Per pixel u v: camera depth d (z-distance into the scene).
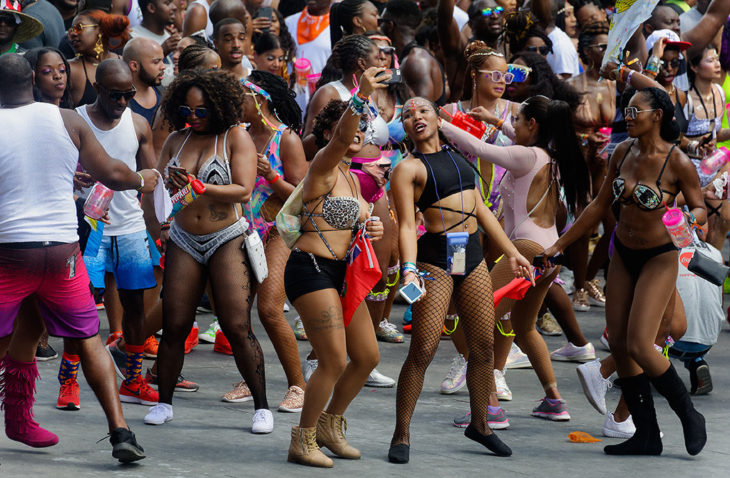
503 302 15.88
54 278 12.15
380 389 17.66
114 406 12.40
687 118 23.72
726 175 21.53
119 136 16.11
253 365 14.53
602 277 28.16
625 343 14.20
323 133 13.56
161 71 19.94
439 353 20.52
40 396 15.82
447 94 25.86
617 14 16.06
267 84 16.81
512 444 14.46
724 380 18.72
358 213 12.94
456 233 13.57
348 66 18.91
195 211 14.42
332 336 12.73
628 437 14.88
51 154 12.12
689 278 17.36
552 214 16.33
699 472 13.25
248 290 14.59
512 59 21.47
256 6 27.23
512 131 18.05
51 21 23.58
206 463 12.79
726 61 25.59
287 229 12.91
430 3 31.83
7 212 11.99
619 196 14.23
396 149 19.61
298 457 12.96
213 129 14.48
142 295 16.05
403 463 13.22
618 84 18.33
